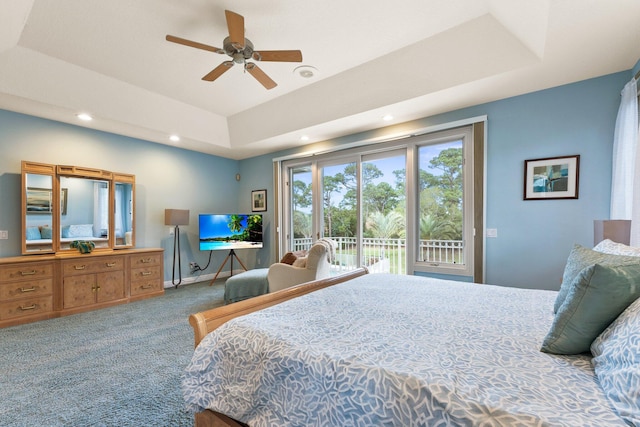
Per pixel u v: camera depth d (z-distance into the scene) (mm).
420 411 798
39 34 2514
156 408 1777
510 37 2348
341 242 4656
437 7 2217
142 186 4703
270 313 1471
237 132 4781
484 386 829
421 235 3828
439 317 1436
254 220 5402
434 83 2896
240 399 1132
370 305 1637
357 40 2623
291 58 2408
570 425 661
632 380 720
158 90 3602
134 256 4129
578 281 1049
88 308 3664
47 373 2172
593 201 2701
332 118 3744
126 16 2305
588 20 1900
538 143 2957
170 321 3301
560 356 1021
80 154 4020
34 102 3176
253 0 2141
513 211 3092
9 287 3123
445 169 3650
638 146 1926
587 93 2725
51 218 3715
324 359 1003
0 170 3428
